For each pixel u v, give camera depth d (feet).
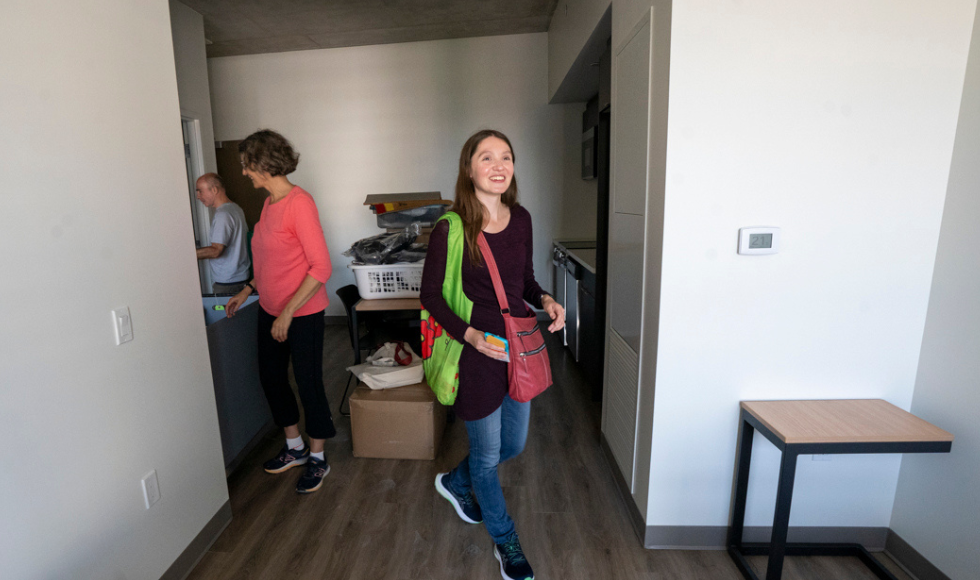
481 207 4.64
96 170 4.24
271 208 6.42
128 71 4.65
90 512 4.19
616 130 6.84
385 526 6.25
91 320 4.18
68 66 3.97
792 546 5.65
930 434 4.56
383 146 15.42
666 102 4.90
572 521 6.30
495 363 4.78
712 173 4.94
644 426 5.83
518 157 15.17
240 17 12.25
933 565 5.04
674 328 5.24
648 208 5.53
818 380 5.34
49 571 3.83
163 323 5.12
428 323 4.99
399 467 7.60
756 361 5.31
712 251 5.08
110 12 4.43
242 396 7.73
